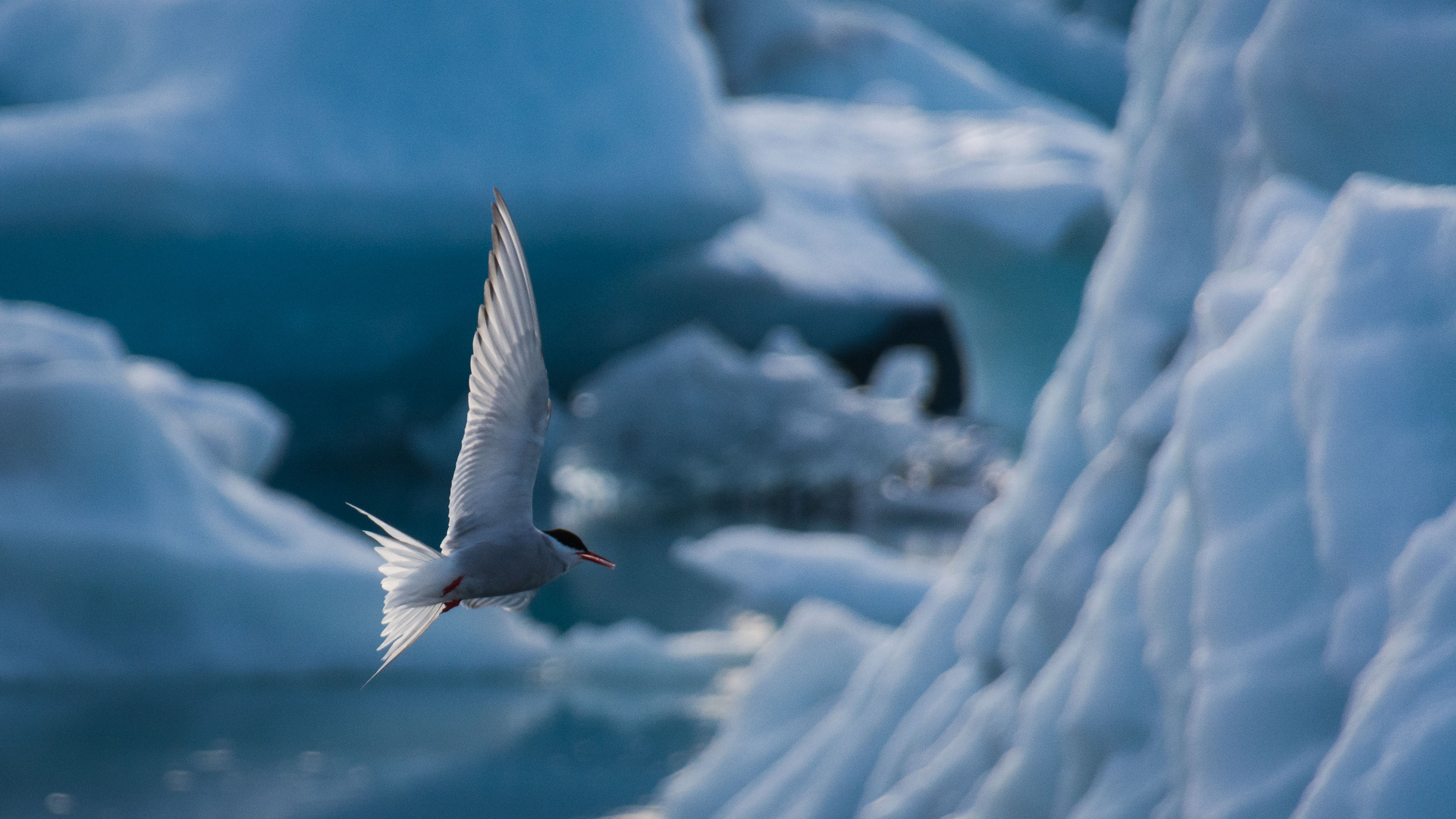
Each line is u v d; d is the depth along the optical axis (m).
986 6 64.56
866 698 10.16
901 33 59.78
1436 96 6.50
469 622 18.98
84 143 26.41
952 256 32.50
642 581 25.69
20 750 13.99
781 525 32.78
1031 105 59.06
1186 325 8.38
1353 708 4.34
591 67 31.73
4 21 33.09
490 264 2.54
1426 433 4.68
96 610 17.20
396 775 13.52
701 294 41.06
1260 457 5.35
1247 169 7.94
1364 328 4.95
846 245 45.62
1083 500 7.93
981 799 7.46
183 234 27.89
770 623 21.91
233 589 17.83
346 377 36.03
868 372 49.41
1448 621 4.08
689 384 34.72
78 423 17.70
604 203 31.81
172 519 17.86
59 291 29.19
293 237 29.41
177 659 17.41
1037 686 7.38
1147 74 10.19
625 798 12.84
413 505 32.75
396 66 30.08
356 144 29.34
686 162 32.62
